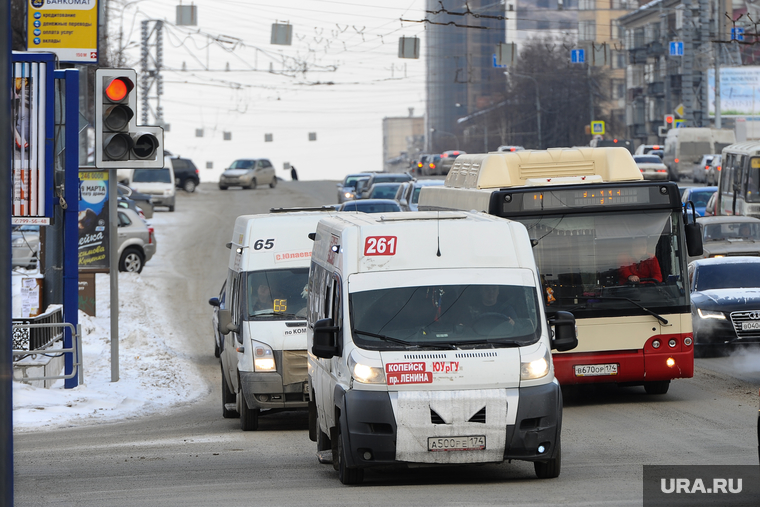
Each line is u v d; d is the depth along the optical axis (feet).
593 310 147.23
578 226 148.66
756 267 202.69
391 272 99.66
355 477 94.89
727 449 109.60
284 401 141.90
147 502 88.74
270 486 96.27
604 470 98.99
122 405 173.88
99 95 167.73
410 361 91.66
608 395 160.66
